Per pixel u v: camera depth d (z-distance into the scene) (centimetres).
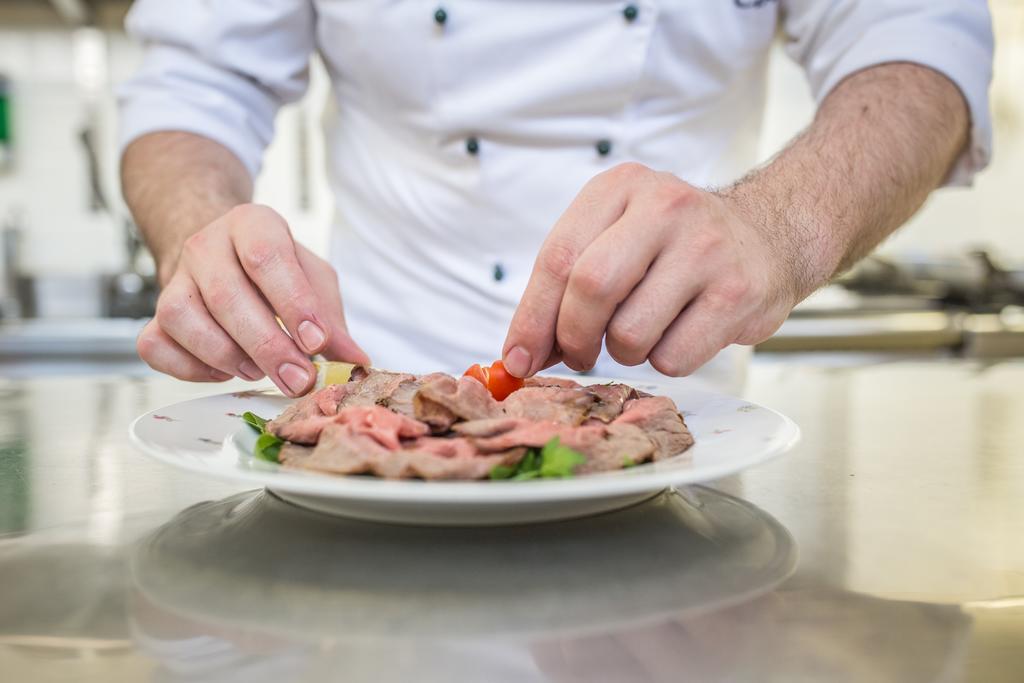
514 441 58
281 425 66
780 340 263
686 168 126
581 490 51
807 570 53
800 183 90
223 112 128
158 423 71
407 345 132
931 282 321
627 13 115
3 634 44
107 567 53
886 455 85
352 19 123
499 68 119
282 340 79
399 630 44
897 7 114
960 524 62
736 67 122
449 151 123
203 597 49
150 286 319
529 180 121
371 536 58
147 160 120
